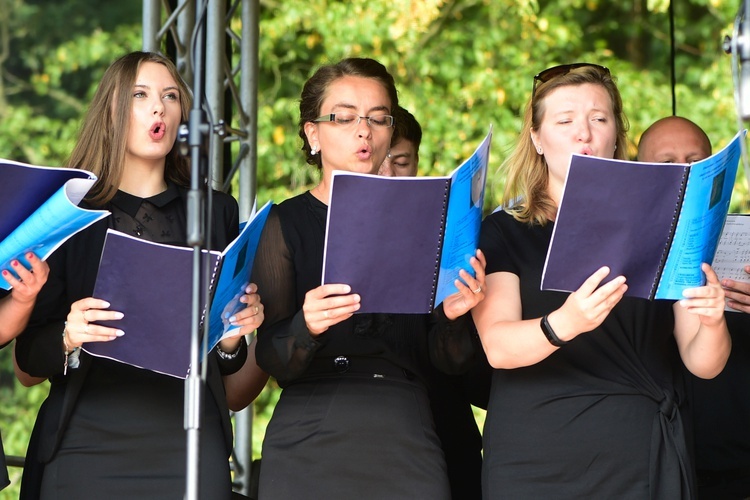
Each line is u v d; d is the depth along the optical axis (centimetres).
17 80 3378
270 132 3034
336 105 1023
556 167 980
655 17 3328
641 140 1322
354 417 973
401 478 970
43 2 3416
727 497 1234
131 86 1005
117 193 1004
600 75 1012
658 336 962
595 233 871
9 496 2927
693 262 903
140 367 900
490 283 970
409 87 3058
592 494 927
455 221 909
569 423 934
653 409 936
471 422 1158
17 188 852
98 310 879
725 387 1229
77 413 965
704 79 3109
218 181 1505
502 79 3070
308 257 1003
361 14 3050
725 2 3238
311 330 923
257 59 1600
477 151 908
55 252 985
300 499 965
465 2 3170
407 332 1016
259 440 2898
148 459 963
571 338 895
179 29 1535
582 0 3322
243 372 1138
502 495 943
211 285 873
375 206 867
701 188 876
